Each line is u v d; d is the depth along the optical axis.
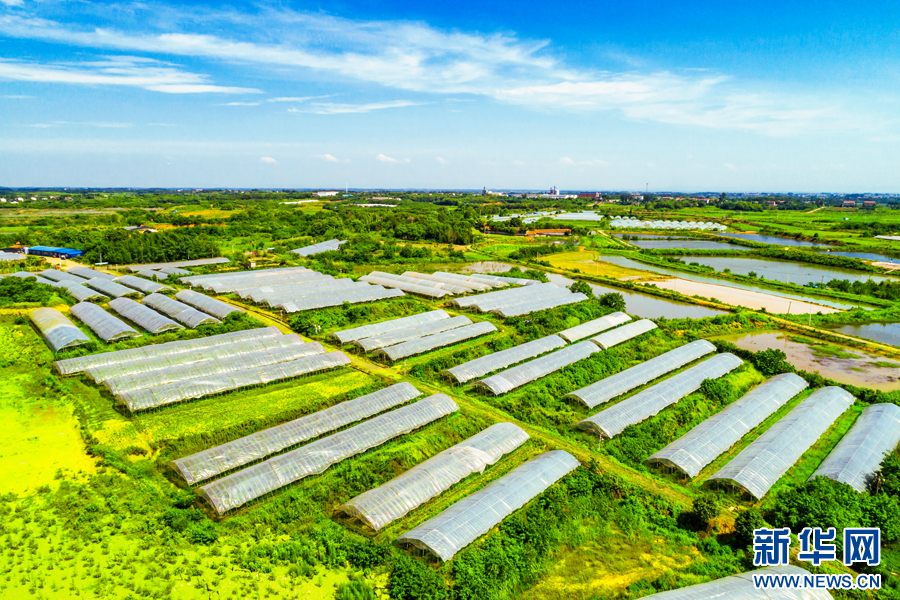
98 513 46.25
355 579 40.31
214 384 72.38
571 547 46.00
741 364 88.94
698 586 39.19
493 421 68.06
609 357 92.44
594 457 60.69
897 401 74.69
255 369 78.19
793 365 94.88
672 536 47.53
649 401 72.44
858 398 78.06
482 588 39.84
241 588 38.84
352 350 94.25
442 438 64.00
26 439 58.84
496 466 58.34
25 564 39.94
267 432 59.91
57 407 67.06
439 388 78.31
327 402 71.94
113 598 37.19
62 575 39.03
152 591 37.88
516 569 42.22
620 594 40.53
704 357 94.69
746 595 38.09
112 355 80.94
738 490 53.38
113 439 59.47
